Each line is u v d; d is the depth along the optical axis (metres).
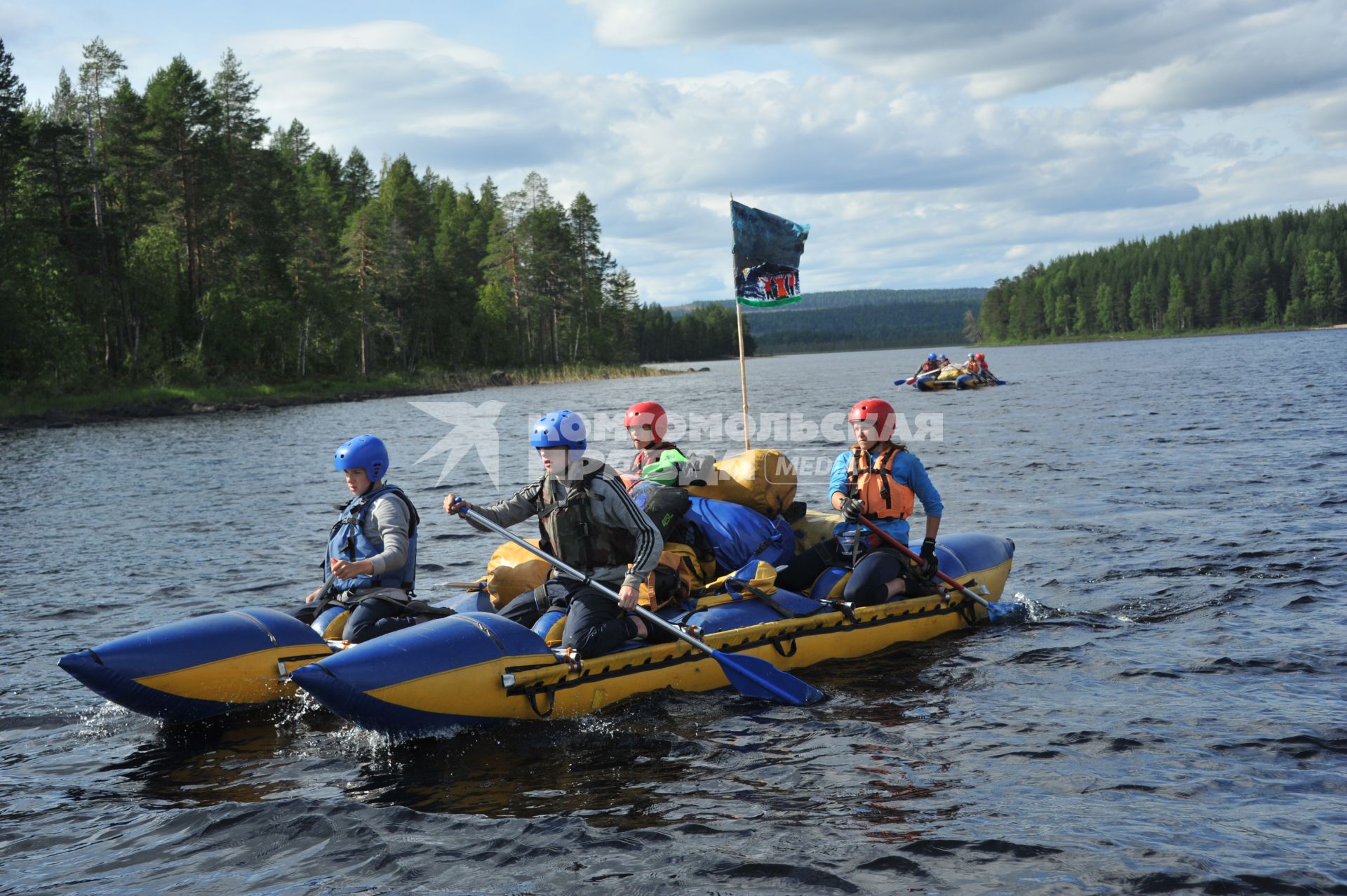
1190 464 14.49
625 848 3.81
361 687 4.81
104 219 53.81
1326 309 152.62
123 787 4.63
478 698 5.10
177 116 56.22
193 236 58.75
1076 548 9.28
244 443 28.50
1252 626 6.55
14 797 4.53
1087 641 6.46
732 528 6.45
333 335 68.81
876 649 6.50
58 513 14.44
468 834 3.97
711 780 4.46
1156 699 5.27
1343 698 5.14
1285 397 26.27
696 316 189.38
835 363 125.50
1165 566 8.35
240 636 5.61
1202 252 170.62
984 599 7.23
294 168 78.44
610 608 5.60
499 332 85.88
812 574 6.73
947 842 3.76
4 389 46.88
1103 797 4.10
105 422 42.53
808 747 4.82
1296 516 10.11
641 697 5.59
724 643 5.83
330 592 6.14
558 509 5.60
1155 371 47.72
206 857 3.87
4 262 48.00
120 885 3.65
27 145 50.28
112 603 8.43
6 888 3.65
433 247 89.88
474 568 9.66
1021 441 19.38
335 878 3.65
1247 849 3.61
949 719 5.12
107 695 5.23
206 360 58.19
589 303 100.19
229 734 5.32
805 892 3.44
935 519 6.82
